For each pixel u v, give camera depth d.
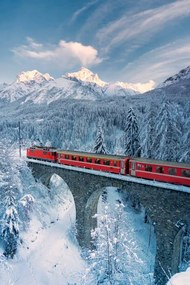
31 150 46.78
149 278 30.61
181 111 54.50
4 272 31.36
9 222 33.22
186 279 6.73
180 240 31.30
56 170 40.75
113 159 33.91
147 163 30.47
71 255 36.81
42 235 39.75
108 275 22.70
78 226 38.19
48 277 32.62
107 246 22.53
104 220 24.34
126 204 51.84
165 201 28.19
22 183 41.31
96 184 34.94
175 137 41.84
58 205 47.94
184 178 27.44
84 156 37.59
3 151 37.59
